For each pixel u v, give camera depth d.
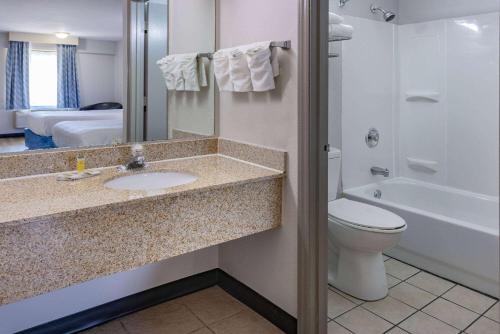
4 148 1.58
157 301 2.08
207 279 2.26
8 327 1.65
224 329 1.86
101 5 1.78
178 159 2.00
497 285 2.04
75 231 1.20
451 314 1.95
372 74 2.73
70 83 1.72
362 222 2.04
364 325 1.89
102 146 1.80
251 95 1.88
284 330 1.84
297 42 1.61
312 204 1.66
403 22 2.72
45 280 1.16
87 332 1.83
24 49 1.61
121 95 1.86
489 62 2.15
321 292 1.72
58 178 1.57
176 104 2.01
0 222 1.06
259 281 1.98
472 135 2.24
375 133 2.83
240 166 1.85
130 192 1.39
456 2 2.33
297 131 1.66
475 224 2.15
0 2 1.55
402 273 2.38
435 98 2.47
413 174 2.66
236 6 1.92
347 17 2.54
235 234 1.60
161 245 1.39
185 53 2.01
